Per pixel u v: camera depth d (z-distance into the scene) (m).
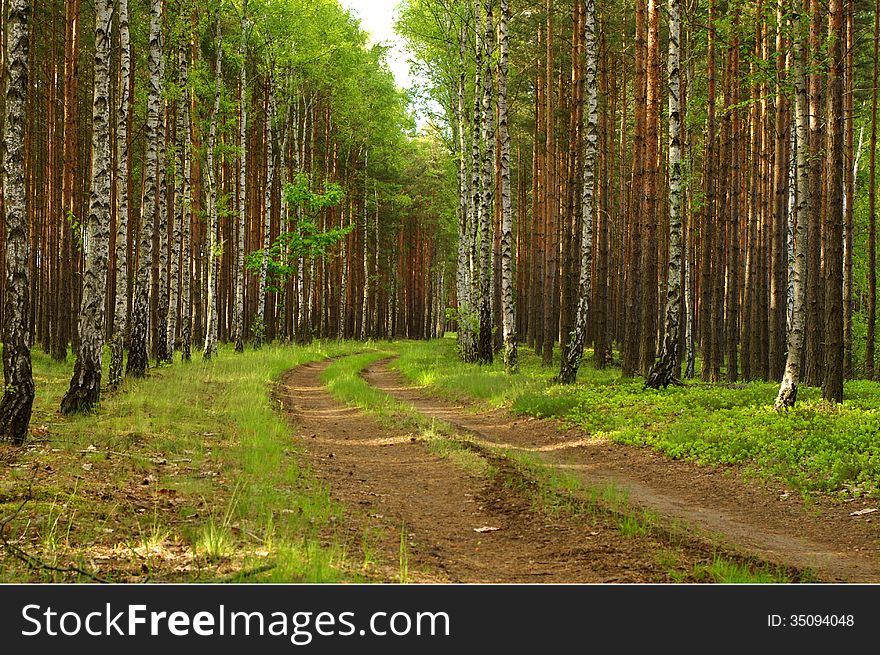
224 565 6.21
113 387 17.41
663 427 14.98
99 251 13.71
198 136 32.72
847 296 28.45
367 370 33.62
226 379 22.55
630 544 7.72
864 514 9.31
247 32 33.44
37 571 5.73
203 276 39.88
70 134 23.89
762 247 26.34
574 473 12.31
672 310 19.77
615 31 30.83
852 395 19.77
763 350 26.31
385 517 8.73
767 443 12.73
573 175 27.67
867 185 40.69
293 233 41.91
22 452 9.84
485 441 14.90
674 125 19.25
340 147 53.41
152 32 20.16
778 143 24.03
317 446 13.84
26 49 10.89
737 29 23.17
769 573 6.81
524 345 44.19
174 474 9.75
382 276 68.62
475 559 7.23
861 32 28.17
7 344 10.62
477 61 31.08
